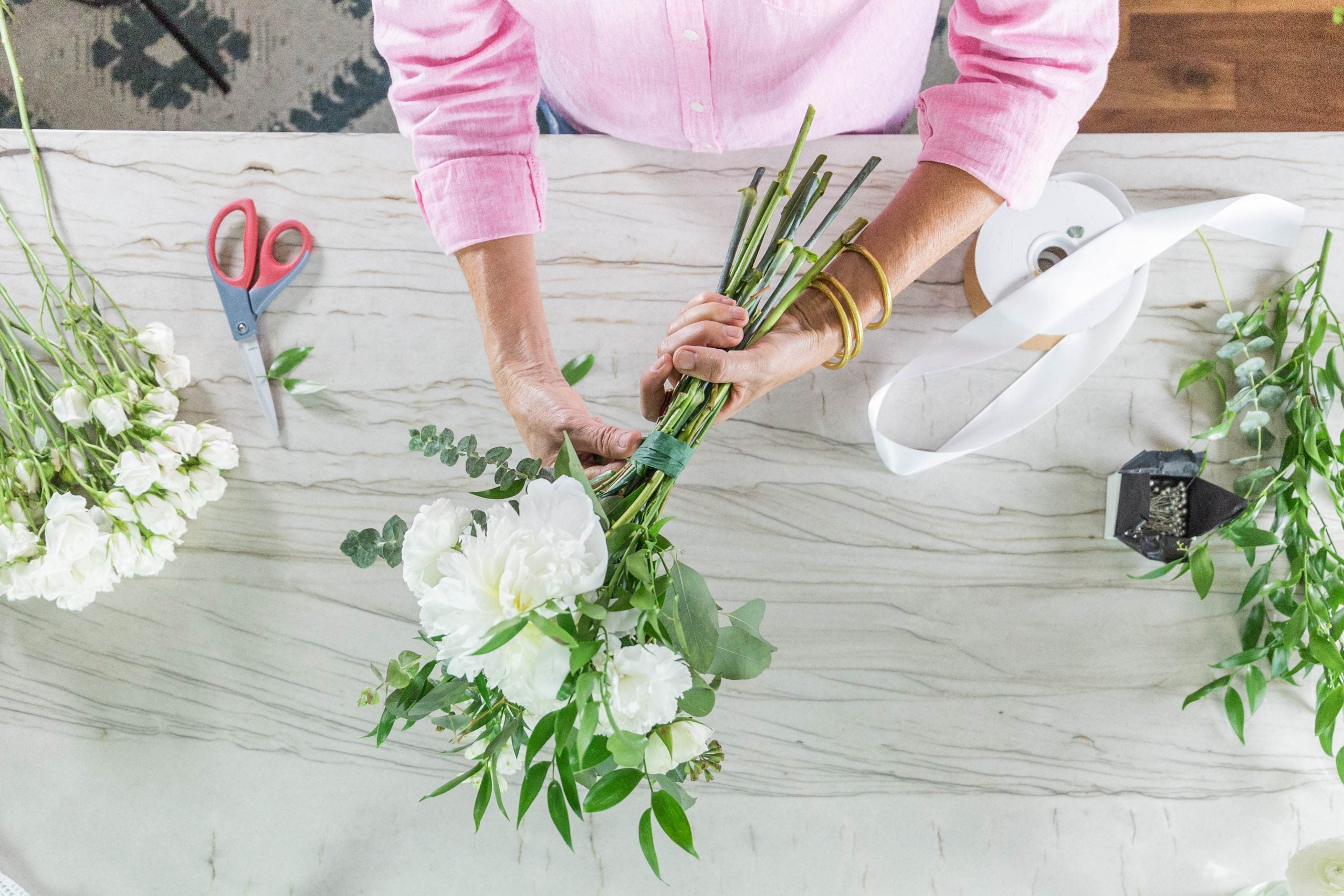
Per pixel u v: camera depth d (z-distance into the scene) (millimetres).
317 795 937
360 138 979
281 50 1584
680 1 769
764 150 962
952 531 945
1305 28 1541
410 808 933
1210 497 899
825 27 807
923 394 958
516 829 929
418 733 938
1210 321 950
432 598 524
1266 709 919
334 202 978
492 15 776
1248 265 951
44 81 1589
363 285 975
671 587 581
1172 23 1562
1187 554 908
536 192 840
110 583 892
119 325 979
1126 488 906
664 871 925
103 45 1583
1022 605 938
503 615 512
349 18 1582
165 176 980
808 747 932
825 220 772
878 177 952
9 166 982
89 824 936
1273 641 904
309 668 946
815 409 956
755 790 931
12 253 984
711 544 947
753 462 953
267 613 952
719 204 967
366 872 932
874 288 763
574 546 516
